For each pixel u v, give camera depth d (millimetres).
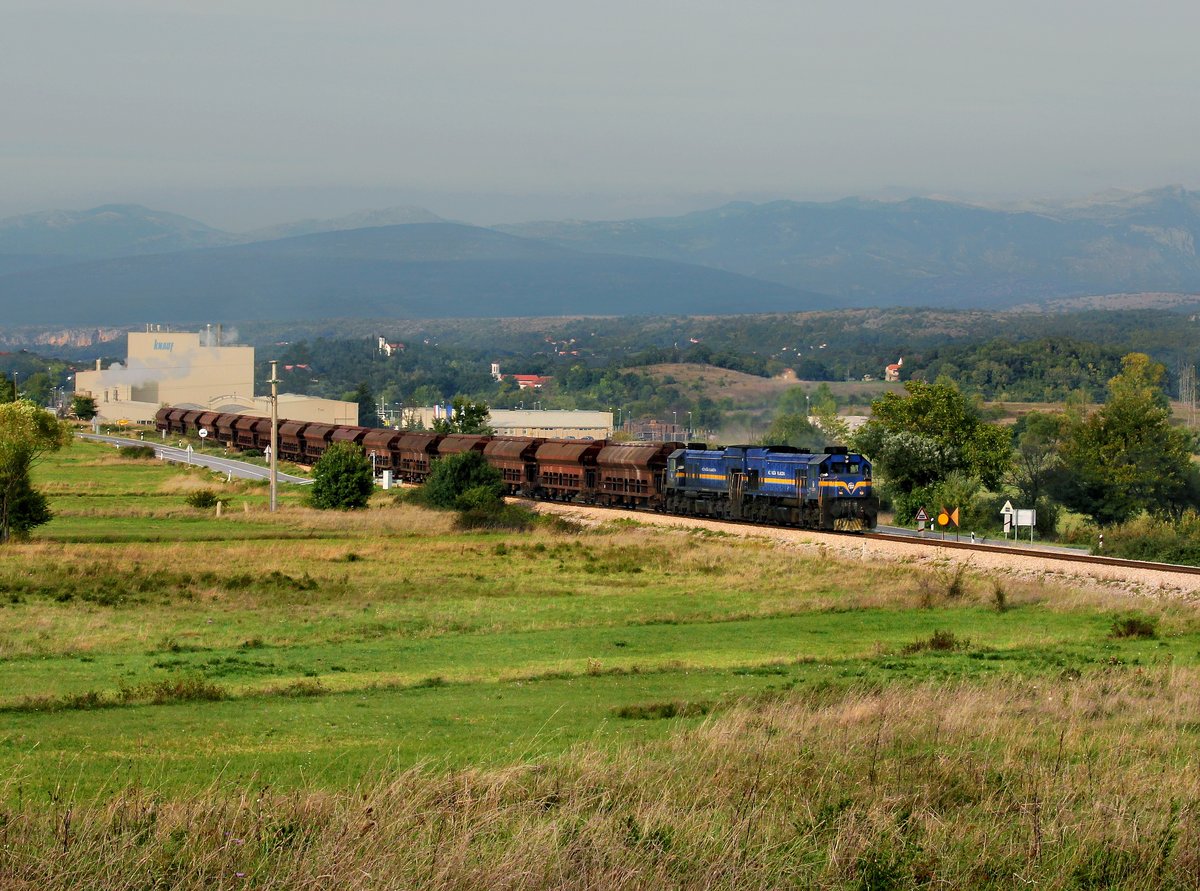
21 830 28219
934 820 30891
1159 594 85188
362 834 28312
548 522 133125
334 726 45938
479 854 28000
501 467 161625
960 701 47469
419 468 178125
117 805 29891
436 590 90250
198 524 129000
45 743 42062
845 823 30328
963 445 155750
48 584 86500
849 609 82750
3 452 111250
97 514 136250
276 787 34594
